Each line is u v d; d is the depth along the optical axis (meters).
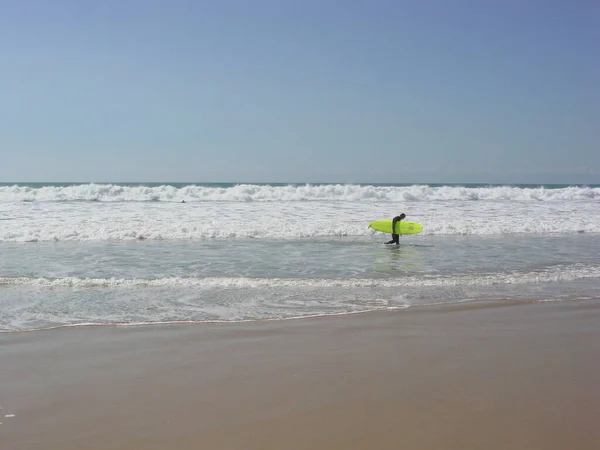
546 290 8.70
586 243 14.41
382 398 4.34
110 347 5.66
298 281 9.08
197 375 4.86
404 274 9.95
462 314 7.14
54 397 4.35
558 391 4.51
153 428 3.80
